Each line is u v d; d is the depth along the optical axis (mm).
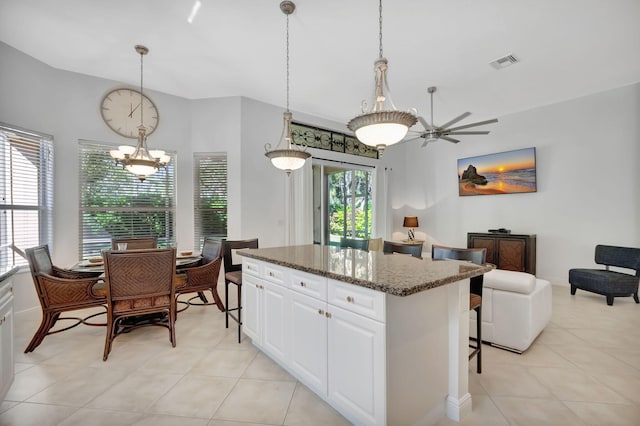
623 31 2824
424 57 3312
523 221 5055
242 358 2361
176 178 4465
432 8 2510
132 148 3230
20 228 3303
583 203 4453
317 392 1824
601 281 3637
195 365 2250
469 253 2244
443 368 1682
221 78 3910
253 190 4594
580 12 2555
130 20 2734
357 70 3648
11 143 3221
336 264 1883
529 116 4945
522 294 2389
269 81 3977
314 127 5406
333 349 1631
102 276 3012
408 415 1476
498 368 2184
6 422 1622
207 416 1685
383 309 1349
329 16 2627
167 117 4398
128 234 4125
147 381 2033
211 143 4547
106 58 3416
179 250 4469
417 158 6645
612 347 2508
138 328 2967
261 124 4699
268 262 2176
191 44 3115
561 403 1785
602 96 4266
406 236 6699
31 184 3393
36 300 3430
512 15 2598
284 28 2814
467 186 5727
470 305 1990
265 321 2262
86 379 2053
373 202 6340
